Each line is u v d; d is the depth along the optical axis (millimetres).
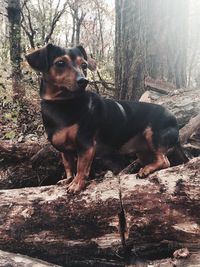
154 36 1279
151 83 1242
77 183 742
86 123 750
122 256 713
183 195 674
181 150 885
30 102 1501
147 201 691
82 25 3520
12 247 730
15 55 1847
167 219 678
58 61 736
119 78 1340
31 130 1367
